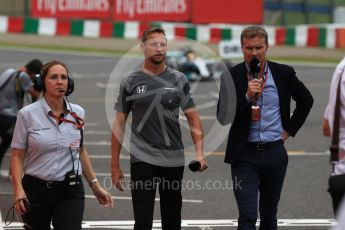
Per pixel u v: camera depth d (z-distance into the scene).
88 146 51.44
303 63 104.25
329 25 126.31
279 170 25.36
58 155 22.42
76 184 22.42
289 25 133.88
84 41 124.19
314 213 33.84
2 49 112.19
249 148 25.16
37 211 22.56
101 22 122.44
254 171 25.16
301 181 40.53
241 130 25.06
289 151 49.44
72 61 102.62
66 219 22.22
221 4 121.75
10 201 35.62
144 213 24.36
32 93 39.28
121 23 121.56
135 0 122.88
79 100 73.50
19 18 124.62
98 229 31.05
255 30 24.80
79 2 124.62
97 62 102.06
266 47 25.03
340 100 21.75
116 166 24.92
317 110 67.00
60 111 22.61
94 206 35.25
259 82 24.58
